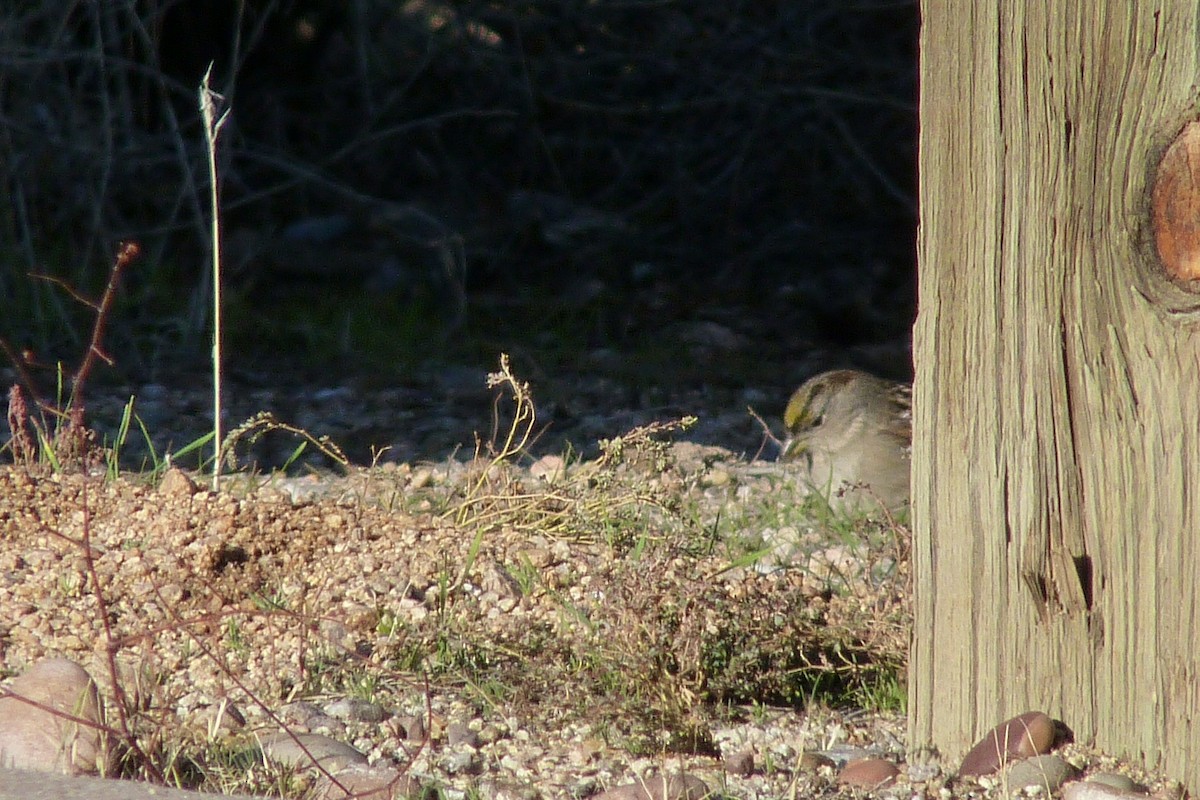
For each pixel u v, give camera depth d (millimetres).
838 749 6871
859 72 22438
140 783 5793
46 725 6285
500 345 17844
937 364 6383
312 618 7551
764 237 21797
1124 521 5727
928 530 6480
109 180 19453
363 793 5891
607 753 6801
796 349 18484
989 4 6004
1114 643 5812
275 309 18859
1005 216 6008
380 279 20219
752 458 13398
